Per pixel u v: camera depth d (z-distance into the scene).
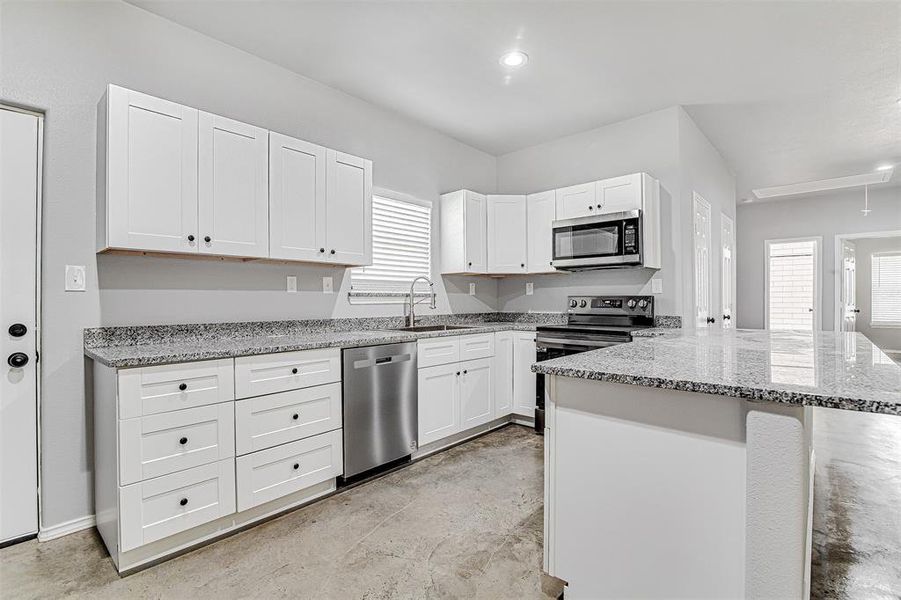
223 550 1.88
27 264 1.96
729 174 5.12
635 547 1.32
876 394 0.96
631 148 3.69
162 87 2.35
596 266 3.48
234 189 2.31
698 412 1.22
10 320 1.91
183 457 1.84
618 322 3.66
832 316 6.42
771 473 1.08
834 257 6.42
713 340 2.21
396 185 3.60
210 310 2.50
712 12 2.31
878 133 4.04
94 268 2.11
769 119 3.72
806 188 6.05
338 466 2.41
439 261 3.99
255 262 2.69
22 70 1.94
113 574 1.71
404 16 2.35
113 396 1.72
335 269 3.14
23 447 1.94
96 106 2.12
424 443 2.93
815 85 3.13
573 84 3.10
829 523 2.09
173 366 1.82
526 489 2.47
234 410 1.99
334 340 2.46
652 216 3.43
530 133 4.02
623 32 2.50
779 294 7.67
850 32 2.49
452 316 4.11
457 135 4.07
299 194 2.59
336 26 2.44
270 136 2.46
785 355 1.63
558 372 1.37
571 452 1.46
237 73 2.65
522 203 4.05
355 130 3.28
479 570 1.73
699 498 1.22
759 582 1.10
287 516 2.17
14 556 1.83
